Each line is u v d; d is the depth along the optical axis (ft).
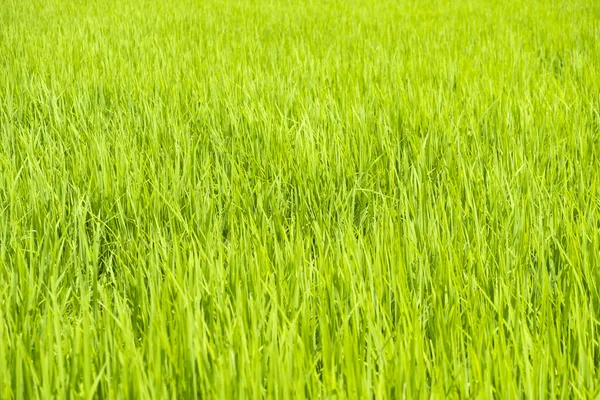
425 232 10.11
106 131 15.15
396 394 6.23
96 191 11.88
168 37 27.86
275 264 9.12
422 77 20.38
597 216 10.24
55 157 13.01
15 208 10.97
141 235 9.98
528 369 6.45
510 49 24.76
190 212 11.34
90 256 9.35
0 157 12.87
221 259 8.64
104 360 6.89
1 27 29.99
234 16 35.04
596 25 30.27
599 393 6.36
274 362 6.33
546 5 38.37
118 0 40.47
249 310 7.73
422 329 7.63
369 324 7.01
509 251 9.23
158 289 8.16
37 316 7.66
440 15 35.50
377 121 15.49
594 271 8.64
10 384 6.52
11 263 9.16
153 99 17.72
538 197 10.86
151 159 12.79
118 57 23.44
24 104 17.31
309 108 16.10
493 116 15.88
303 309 7.37
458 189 11.71
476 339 7.06
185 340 6.75
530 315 7.98
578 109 15.75
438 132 14.62
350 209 11.42
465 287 8.08
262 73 20.48
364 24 32.14
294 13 36.04
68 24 31.73
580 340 6.87
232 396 6.24
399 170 12.85
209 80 19.29
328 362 6.59
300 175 12.35
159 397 6.16
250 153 13.76
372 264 9.00
